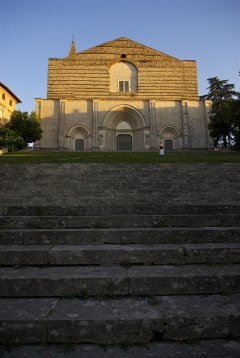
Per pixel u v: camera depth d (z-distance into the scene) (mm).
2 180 14000
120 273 4156
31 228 6168
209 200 12906
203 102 44406
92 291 3924
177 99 44906
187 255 4762
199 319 3217
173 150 42281
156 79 46094
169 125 43531
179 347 3047
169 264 4723
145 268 4457
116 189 13484
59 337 3131
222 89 48906
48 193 13289
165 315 3266
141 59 46562
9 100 51781
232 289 4020
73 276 4008
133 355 2908
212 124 40031
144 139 42750
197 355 2895
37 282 3914
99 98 43312
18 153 28875
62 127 42125
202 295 3918
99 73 45562
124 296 3900
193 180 14180
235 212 7289
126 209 7191
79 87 44969
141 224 6270
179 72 46531
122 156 23266
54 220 6227
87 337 3141
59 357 2873
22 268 4492
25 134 39156
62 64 45344
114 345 3105
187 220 6312
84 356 2895
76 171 14875
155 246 5047
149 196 13102
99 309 3459
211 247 4855
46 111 42969
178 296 3887
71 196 13180
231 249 4836
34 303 3650
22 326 3131
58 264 4688
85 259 4719
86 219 6246
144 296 3906
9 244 5406
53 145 42188
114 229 5773
